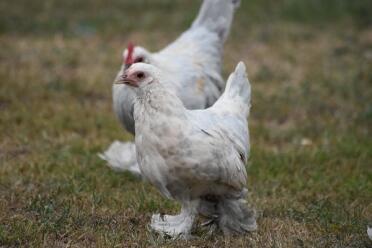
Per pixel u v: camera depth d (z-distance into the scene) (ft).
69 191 25.82
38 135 32.55
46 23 54.24
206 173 20.13
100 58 46.50
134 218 23.84
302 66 46.16
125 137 32.81
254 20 57.16
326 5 60.23
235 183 20.81
